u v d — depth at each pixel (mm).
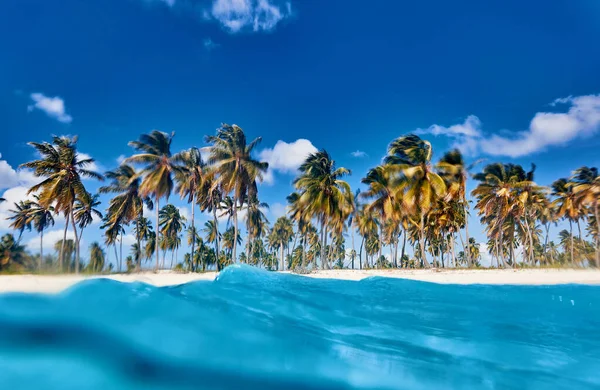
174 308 5066
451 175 33344
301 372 4188
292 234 71562
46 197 28906
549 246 65312
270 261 90562
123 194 37844
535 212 49031
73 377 3793
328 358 4402
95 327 4355
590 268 27016
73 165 31375
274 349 4379
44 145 29922
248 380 4047
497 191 35969
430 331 5410
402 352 4684
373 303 6824
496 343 5016
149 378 3924
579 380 4027
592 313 6387
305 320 5629
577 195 38500
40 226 44312
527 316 6141
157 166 32062
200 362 4105
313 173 34406
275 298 6609
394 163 32812
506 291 8117
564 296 7711
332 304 6570
